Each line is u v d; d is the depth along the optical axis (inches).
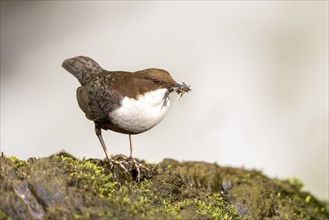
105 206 231.3
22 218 221.6
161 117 297.6
